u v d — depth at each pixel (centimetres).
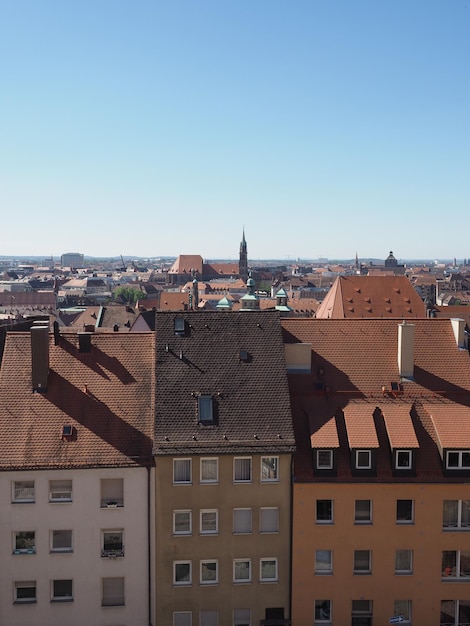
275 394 4725
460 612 4525
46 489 4384
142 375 4931
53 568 4422
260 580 4531
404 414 4731
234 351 4919
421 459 4569
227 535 4488
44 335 4794
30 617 4422
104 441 4531
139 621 4488
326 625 4541
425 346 5222
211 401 4644
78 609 4453
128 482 4434
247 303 19538
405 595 4503
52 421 4628
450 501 4497
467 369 5091
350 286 16200
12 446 4469
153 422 4638
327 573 4516
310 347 5069
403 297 16012
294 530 4481
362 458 4509
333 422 4662
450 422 4662
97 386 4847
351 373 5044
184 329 5009
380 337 5262
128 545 4453
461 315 14912
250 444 4472
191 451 4416
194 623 4525
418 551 4484
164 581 4475
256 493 4481
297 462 4550
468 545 4478
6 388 4794
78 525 4422
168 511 4447
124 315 14212
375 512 4475
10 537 4388
